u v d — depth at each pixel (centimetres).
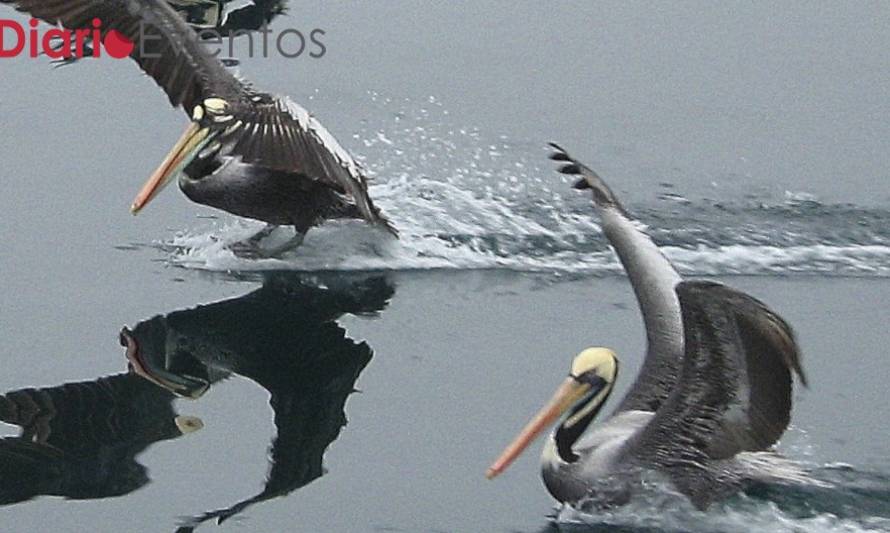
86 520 1127
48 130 1823
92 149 1781
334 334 1416
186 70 1534
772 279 1534
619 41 2120
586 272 1547
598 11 2203
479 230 1619
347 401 1302
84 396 1296
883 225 1653
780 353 1037
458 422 1267
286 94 1938
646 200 1706
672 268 1212
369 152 1794
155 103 1900
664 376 1180
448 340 1407
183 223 1631
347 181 1460
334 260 1558
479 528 1126
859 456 1204
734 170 1775
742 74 2033
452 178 1730
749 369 1062
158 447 1225
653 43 2112
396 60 2044
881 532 1105
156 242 1590
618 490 1134
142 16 1545
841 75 2023
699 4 2222
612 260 1572
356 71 2006
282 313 1456
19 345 1377
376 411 1287
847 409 1278
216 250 1574
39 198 1669
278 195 1550
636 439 1134
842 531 1107
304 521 1133
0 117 1850
